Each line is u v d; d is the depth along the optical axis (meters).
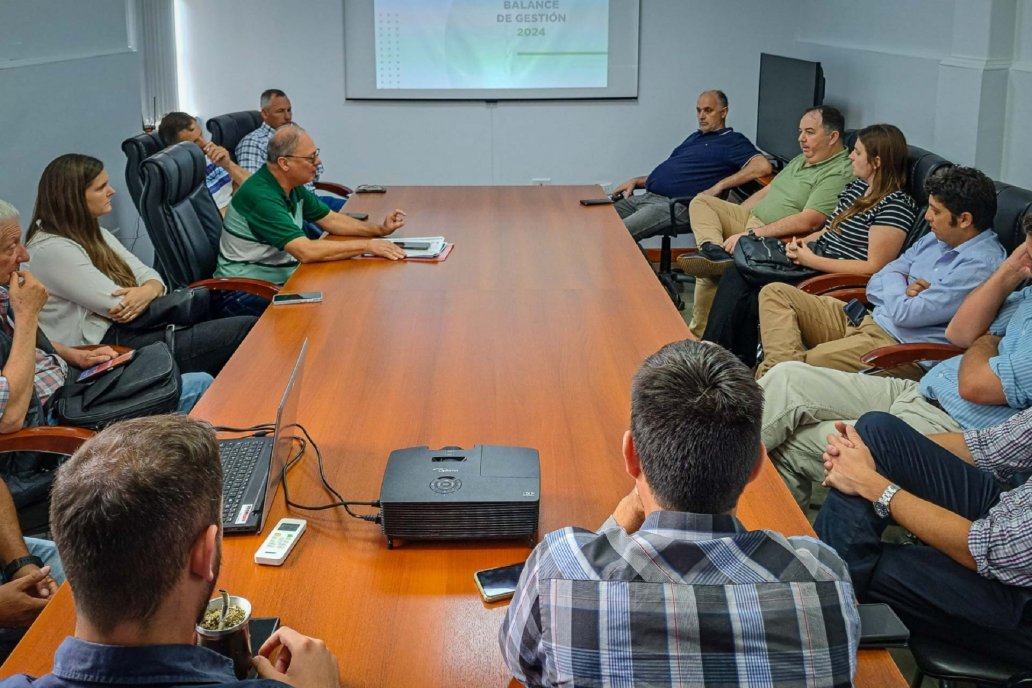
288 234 3.66
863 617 1.48
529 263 3.52
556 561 1.24
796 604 1.17
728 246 4.62
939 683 2.18
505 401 2.28
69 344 3.33
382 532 1.75
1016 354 2.43
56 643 1.46
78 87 5.19
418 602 1.56
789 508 1.82
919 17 4.69
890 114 4.99
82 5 5.32
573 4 6.38
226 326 3.46
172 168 3.79
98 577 1.03
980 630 1.84
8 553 2.14
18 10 4.62
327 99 6.56
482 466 1.76
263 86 6.52
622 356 2.57
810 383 2.73
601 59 6.47
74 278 3.26
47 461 2.54
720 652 1.15
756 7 6.36
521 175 6.69
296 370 1.88
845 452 2.05
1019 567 1.79
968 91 4.14
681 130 6.60
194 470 1.09
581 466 1.96
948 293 3.06
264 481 1.85
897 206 3.73
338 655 1.43
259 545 1.71
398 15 6.41
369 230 3.99
